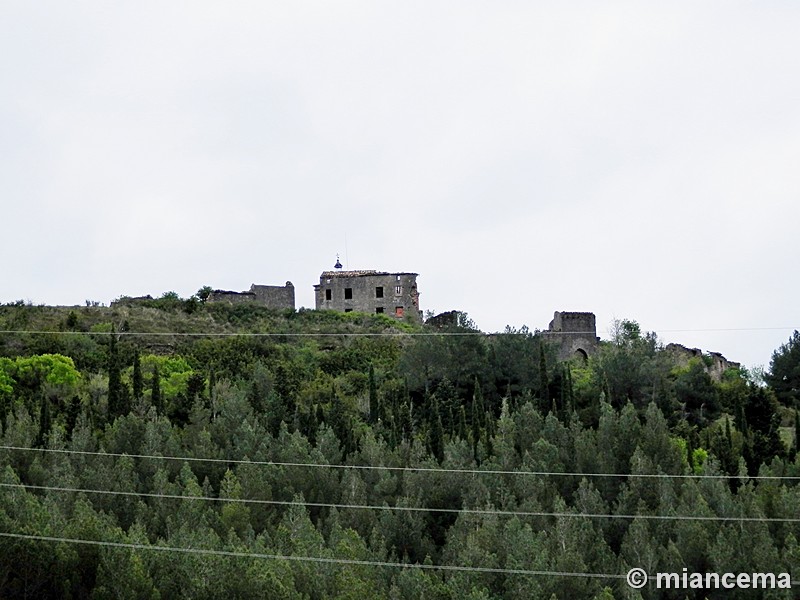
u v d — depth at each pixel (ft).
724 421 308.40
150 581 166.09
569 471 222.69
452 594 171.01
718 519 194.59
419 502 205.98
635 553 185.37
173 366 327.26
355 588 164.66
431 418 262.47
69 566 170.09
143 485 204.85
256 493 201.87
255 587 164.55
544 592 172.96
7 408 248.93
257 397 274.98
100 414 258.37
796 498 202.90
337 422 250.16
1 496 179.52
